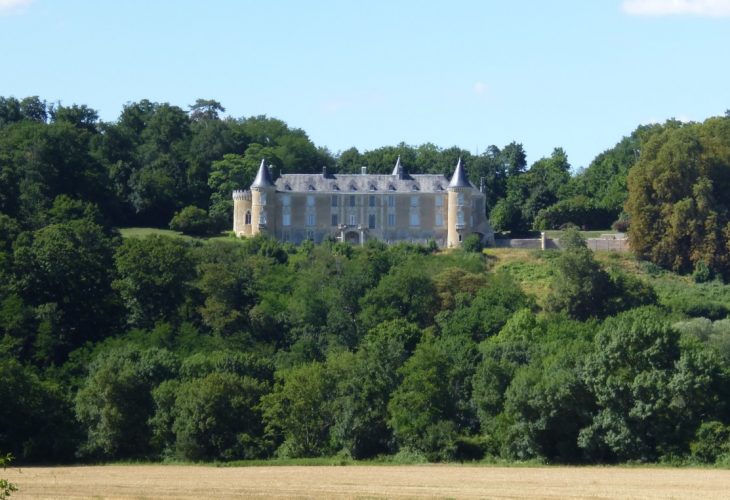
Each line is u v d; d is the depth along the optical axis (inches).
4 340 7037.4
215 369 6461.6
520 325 7485.2
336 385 5846.5
